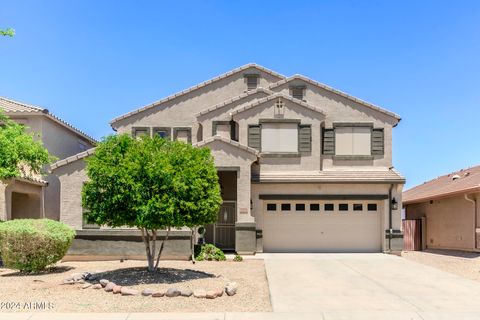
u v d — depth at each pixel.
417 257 20.53
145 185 12.08
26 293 11.00
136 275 12.89
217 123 22.34
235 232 20.20
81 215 18.50
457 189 22.27
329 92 22.50
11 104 22.14
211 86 24.05
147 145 12.75
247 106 21.59
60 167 18.70
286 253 20.59
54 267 15.60
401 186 20.88
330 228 21.05
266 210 21.08
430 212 26.34
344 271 15.00
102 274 13.16
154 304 9.93
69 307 9.66
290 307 9.84
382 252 20.80
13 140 16.27
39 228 14.38
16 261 14.03
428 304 10.20
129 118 23.38
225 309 9.62
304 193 20.80
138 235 18.33
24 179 18.56
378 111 22.20
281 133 21.52
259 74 24.31
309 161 21.39
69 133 24.89
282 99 21.66
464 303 10.32
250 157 19.73
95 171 12.23
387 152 22.02
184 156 12.84
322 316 9.10
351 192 20.86
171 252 18.19
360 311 9.53
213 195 13.05
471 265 17.55
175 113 23.61
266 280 13.12
